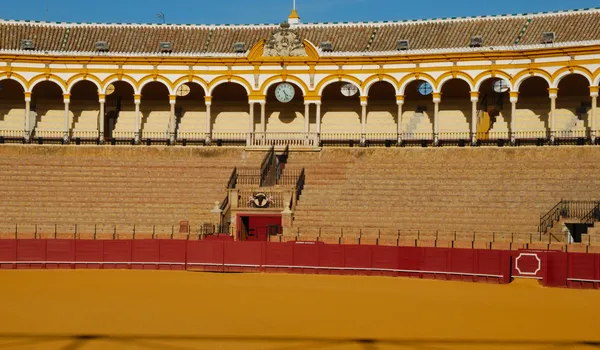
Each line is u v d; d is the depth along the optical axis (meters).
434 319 33.88
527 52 70.75
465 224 56.66
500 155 66.50
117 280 45.62
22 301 37.62
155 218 60.16
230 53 75.81
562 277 44.88
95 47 76.44
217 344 28.53
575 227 56.56
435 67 73.06
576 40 69.38
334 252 49.75
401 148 68.75
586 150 64.69
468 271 47.03
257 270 50.41
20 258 50.75
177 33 78.38
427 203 60.16
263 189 61.19
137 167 68.56
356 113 78.19
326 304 37.56
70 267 51.00
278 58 75.06
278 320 33.22
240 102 79.50
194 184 65.38
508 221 56.56
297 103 78.88
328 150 70.50
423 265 48.22
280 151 71.06
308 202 61.41
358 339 29.58
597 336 30.81
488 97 75.69
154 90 79.25
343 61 74.62
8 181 64.75
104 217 60.06
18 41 76.06
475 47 72.12
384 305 37.44
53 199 62.22
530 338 30.22
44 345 28.25
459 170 65.12
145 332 30.53
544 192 59.72
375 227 57.22
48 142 76.12
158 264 51.19
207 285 43.94
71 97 79.56
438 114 75.88
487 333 31.03
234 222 60.06
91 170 67.69
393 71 73.88
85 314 34.22
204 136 78.94
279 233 58.91
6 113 78.94
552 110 70.12
